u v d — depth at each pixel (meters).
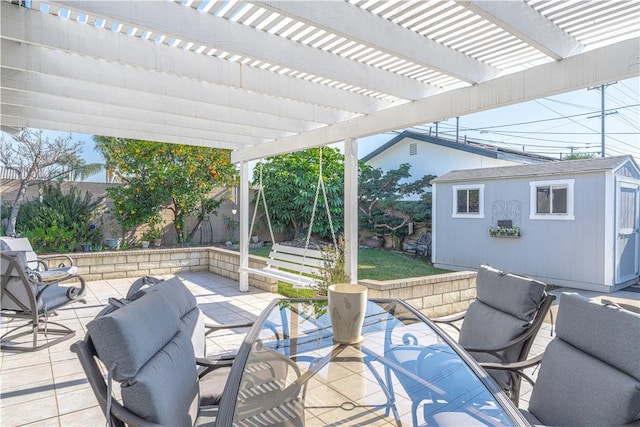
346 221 4.09
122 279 6.54
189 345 1.61
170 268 7.11
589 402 1.34
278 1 1.93
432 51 2.58
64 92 3.35
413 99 3.31
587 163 7.31
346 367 1.93
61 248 8.17
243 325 2.32
